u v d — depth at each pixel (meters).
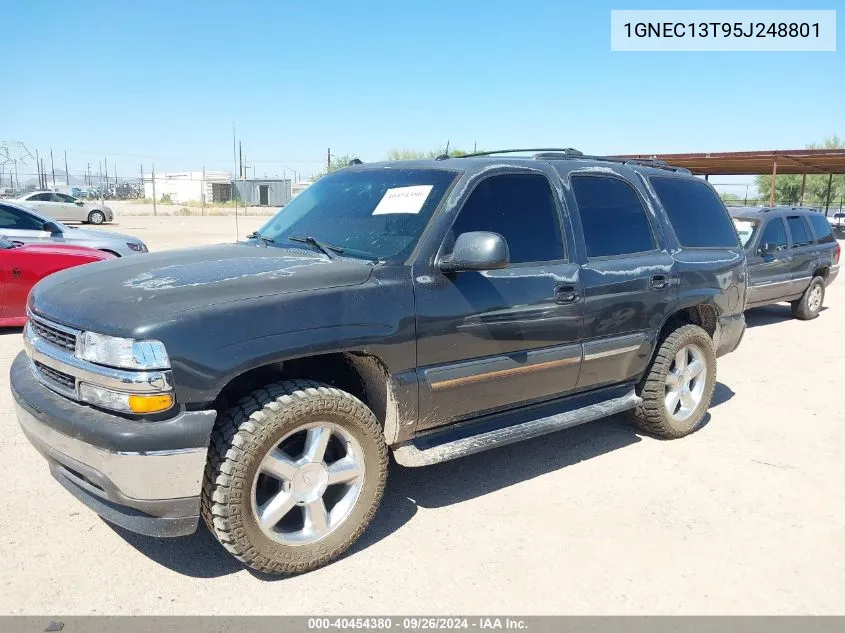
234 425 3.10
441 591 3.25
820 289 11.54
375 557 3.53
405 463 3.71
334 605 3.12
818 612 3.16
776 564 3.55
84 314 3.08
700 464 4.85
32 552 3.47
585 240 4.52
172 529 3.02
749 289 10.29
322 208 4.43
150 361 2.85
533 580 3.36
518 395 4.21
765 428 5.66
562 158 4.75
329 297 3.30
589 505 4.17
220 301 3.06
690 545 3.72
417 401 3.67
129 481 2.90
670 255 5.10
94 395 2.99
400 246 3.73
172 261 3.72
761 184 55.56
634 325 4.77
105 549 3.53
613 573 3.43
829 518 4.07
